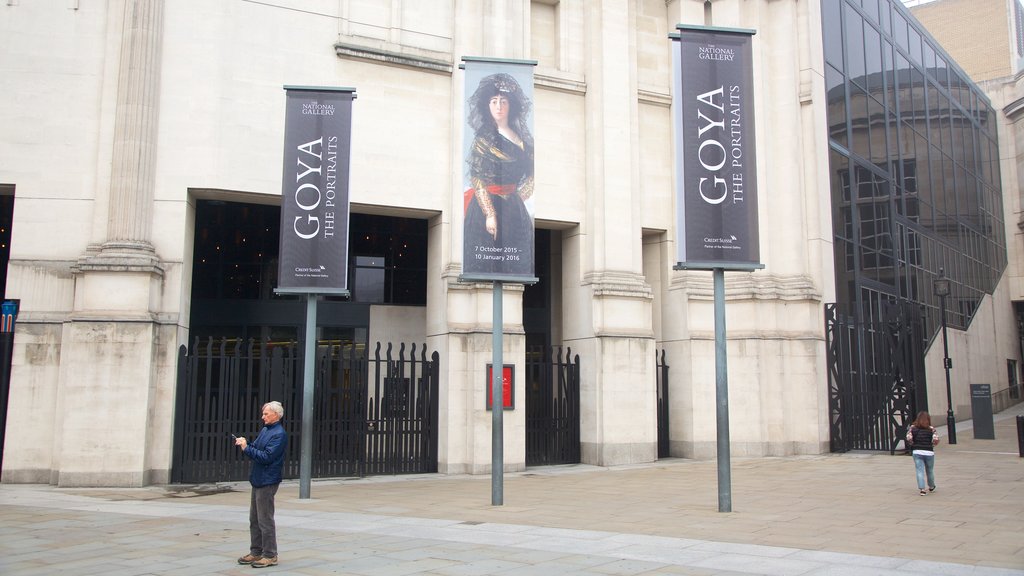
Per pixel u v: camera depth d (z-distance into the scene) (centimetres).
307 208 1599
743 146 1427
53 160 1794
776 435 2311
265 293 2227
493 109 1525
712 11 2514
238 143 1895
